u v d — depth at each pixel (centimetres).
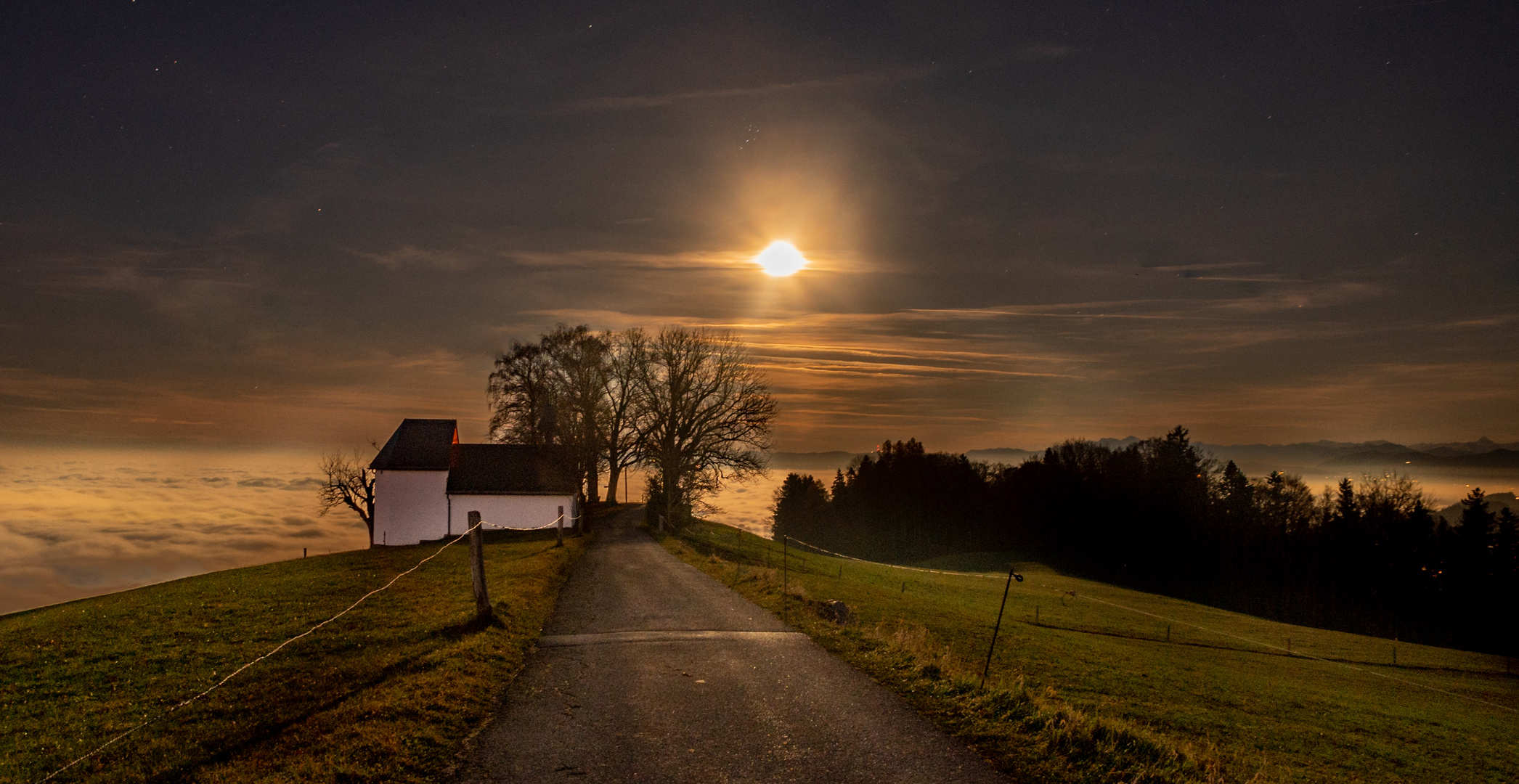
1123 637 4428
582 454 6172
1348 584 8681
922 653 1352
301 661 1416
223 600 2473
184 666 1509
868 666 1295
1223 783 820
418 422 6500
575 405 6297
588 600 2166
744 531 7975
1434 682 4309
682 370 6075
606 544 4488
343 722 943
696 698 1104
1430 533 8638
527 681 1200
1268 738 2248
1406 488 9188
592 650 1431
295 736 913
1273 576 9112
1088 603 5988
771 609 1981
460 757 859
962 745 909
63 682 1422
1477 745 2673
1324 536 9125
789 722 991
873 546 12488
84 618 2217
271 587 2808
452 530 6162
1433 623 8038
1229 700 2809
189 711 1113
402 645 1462
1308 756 2112
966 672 1225
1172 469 10406
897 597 4044
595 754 870
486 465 6481
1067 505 11006
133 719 1120
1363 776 1989
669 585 2527
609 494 9062
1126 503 10356
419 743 887
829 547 12812
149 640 1812
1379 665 4703
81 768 891
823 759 856
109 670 1504
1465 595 8081
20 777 884
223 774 806
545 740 918
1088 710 2067
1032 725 946
